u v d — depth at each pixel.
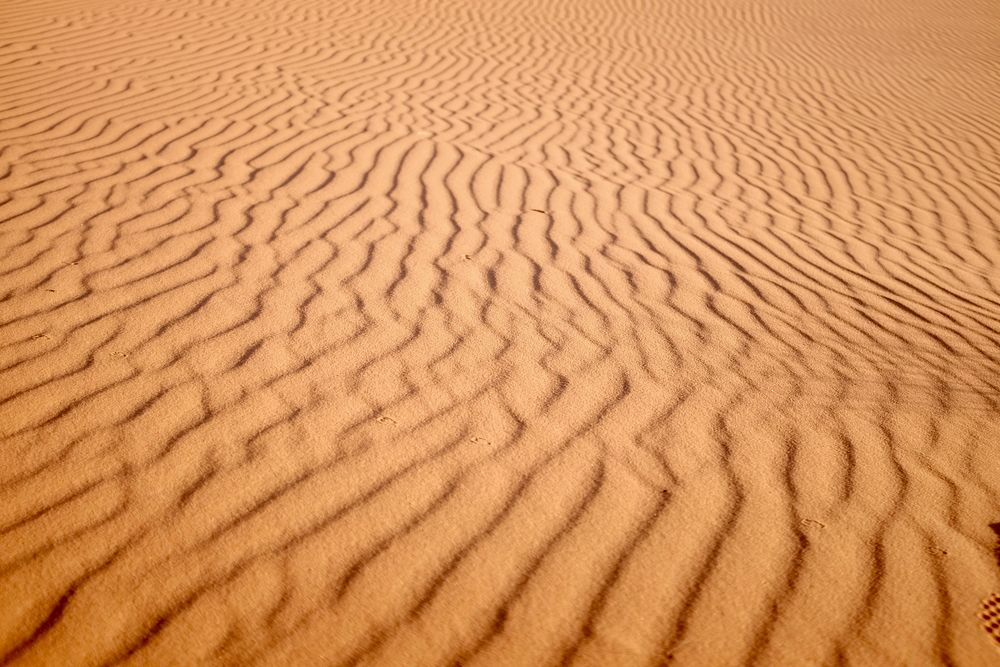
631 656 1.71
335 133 5.78
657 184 5.35
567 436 2.42
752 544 2.03
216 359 2.72
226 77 7.26
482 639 1.74
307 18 10.34
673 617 1.81
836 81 9.63
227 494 2.12
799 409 2.63
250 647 1.70
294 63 8.05
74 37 8.30
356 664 1.67
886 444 2.46
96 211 3.97
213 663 1.66
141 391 2.51
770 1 14.85
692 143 6.61
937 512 2.16
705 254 4.09
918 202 5.66
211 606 1.79
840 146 6.98
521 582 1.90
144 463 2.21
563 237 4.11
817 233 4.72
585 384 2.71
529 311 3.22
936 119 8.23
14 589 1.79
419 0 12.18
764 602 1.86
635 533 2.05
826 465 2.34
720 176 5.77
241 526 2.01
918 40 12.52
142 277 3.27
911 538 2.06
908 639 1.77
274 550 1.95
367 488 2.17
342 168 4.98
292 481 2.18
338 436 2.37
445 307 3.20
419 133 5.97
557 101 7.54
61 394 2.47
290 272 3.42
